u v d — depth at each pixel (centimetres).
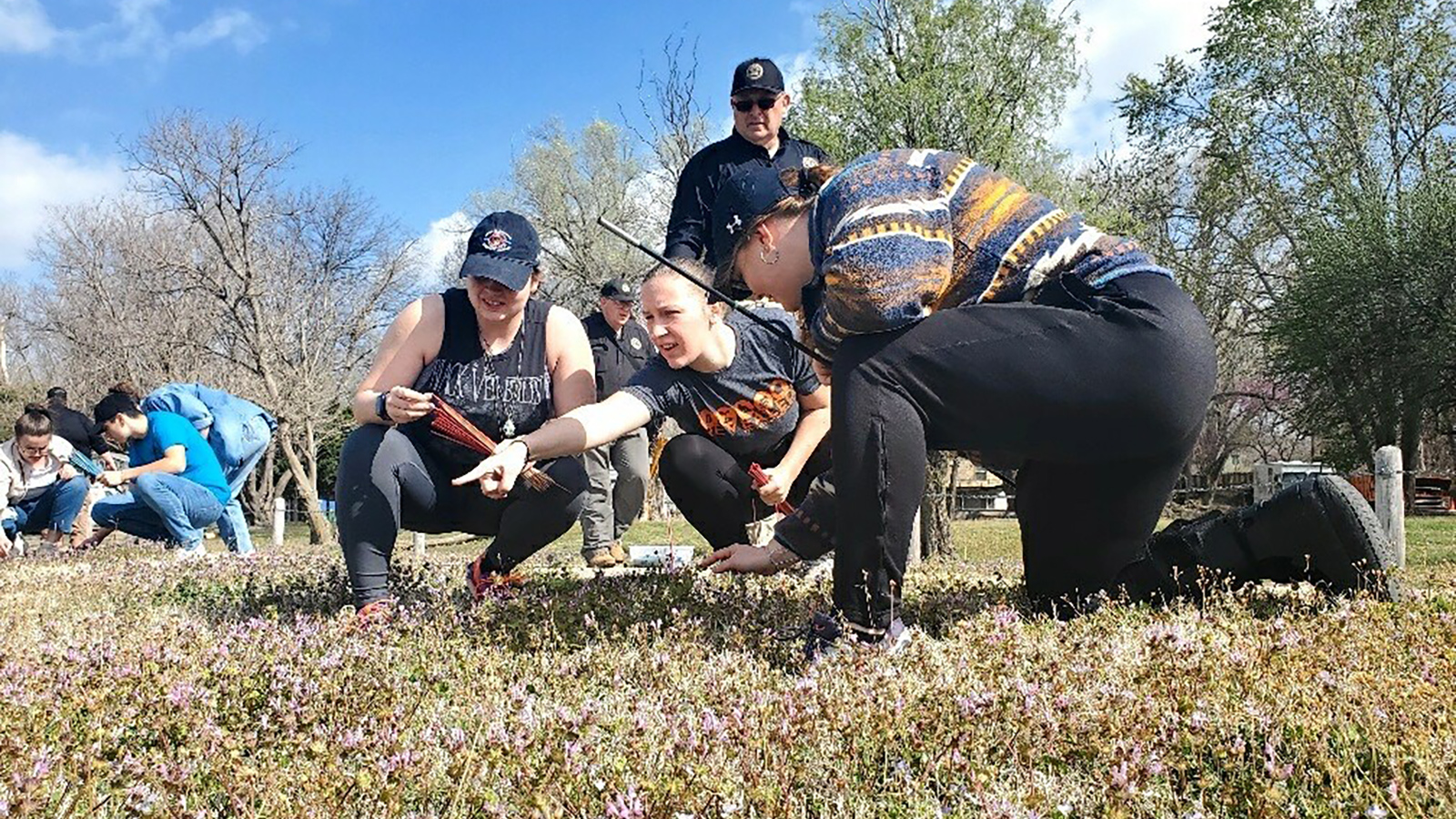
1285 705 260
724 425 480
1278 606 407
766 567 421
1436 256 2688
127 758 244
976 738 248
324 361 3284
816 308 374
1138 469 375
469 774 231
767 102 696
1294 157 3203
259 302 2992
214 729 263
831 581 516
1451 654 301
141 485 920
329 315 3328
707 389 472
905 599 489
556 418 477
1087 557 407
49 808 221
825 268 337
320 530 2639
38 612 540
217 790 239
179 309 3325
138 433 996
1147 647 319
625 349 793
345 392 3362
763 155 708
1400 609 364
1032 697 261
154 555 871
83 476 1178
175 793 228
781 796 219
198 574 668
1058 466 391
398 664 344
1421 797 214
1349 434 2952
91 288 3659
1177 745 243
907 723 256
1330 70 3058
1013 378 336
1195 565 419
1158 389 337
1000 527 2480
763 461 512
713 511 547
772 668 349
